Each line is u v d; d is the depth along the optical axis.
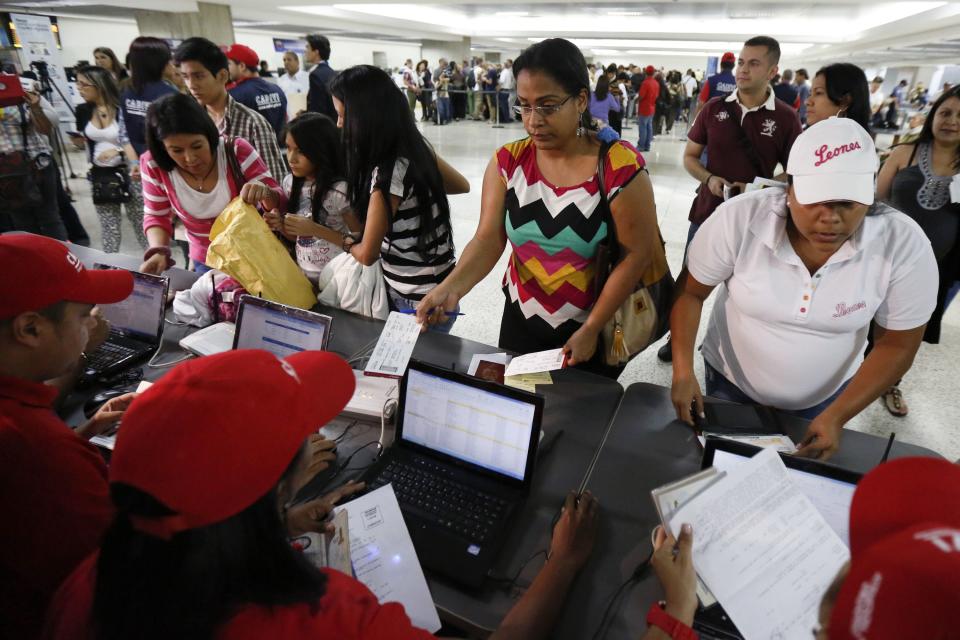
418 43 21.38
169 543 0.50
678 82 12.52
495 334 3.03
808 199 1.00
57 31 11.38
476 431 1.13
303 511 0.98
